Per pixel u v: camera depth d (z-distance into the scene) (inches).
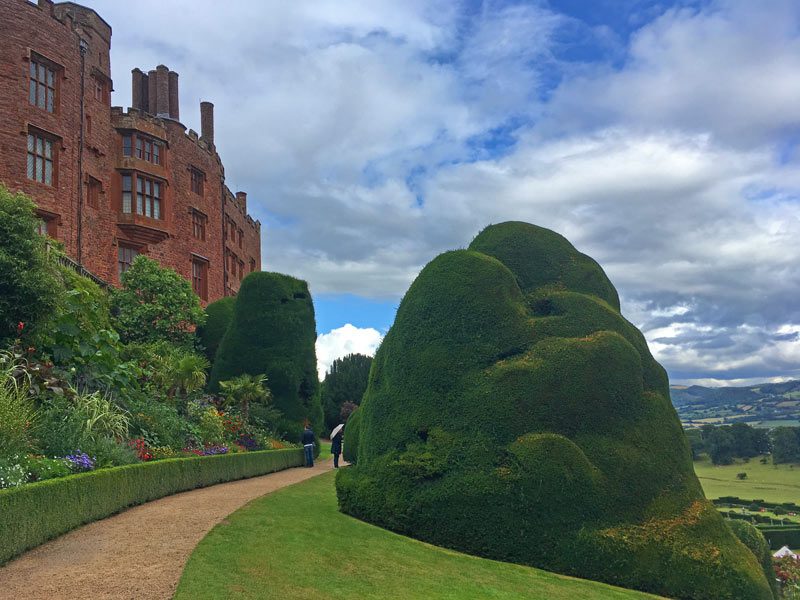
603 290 544.1
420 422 476.1
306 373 1064.2
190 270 1445.6
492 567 394.0
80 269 869.2
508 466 435.8
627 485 432.8
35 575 272.4
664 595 396.5
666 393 504.1
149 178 1311.5
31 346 534.3
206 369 1123.3
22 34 1022.4
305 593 276.4
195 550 314.8
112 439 478.0
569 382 455.2
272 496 519.5
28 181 1010.1
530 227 571.2
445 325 495.5
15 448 365.4
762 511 2370.8
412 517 446.0
